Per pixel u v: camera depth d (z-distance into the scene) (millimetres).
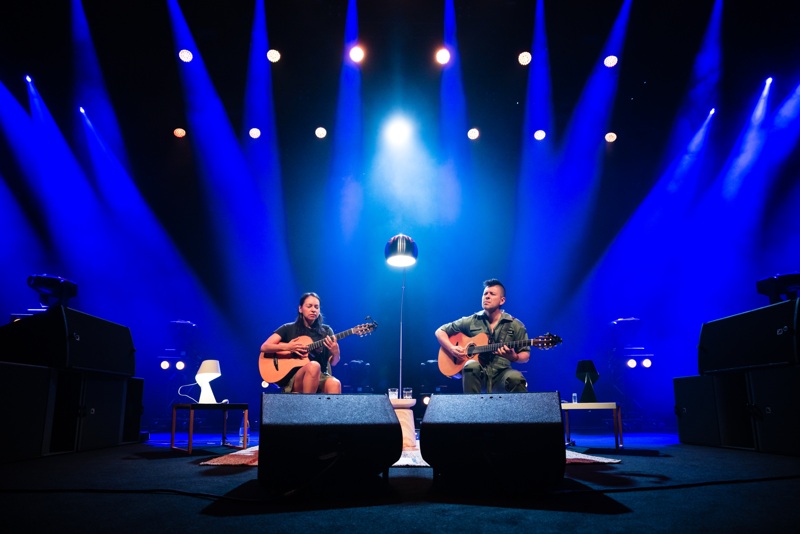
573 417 8867
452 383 8406
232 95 8492
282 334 4934
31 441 4184
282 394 2789
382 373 9969
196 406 4598
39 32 7457
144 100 8445
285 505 2451
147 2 7270
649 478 3148
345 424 2746
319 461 2686
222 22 7621
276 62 8102
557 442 2635
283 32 7754
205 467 3652
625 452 4605
